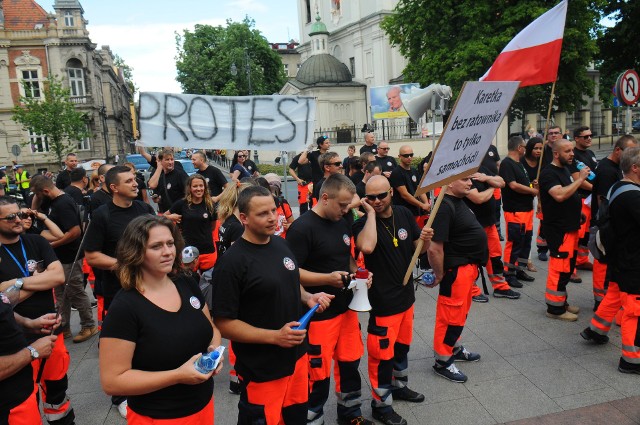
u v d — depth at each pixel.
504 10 25.31
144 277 2.53
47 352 2.90
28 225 5.34
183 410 2.53
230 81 49.38
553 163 5.70
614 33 26.94
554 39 6.34
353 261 3.88
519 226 6.78
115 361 2.38
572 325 5.61
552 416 3.93
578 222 5.62
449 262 4.39
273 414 3.05
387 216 3.93
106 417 4.26
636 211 4.25
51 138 37.03
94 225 4.41
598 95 40.56
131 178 4.47
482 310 6.18
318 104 43.00
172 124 6.64
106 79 58.53
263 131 6.88
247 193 2.94
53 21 44.09
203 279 4.38
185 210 5.68
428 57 27.50
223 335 2.92
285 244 3.22
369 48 44.62
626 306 4.47
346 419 3.89
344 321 3.78
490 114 4.13
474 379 4.55
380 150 8.70
